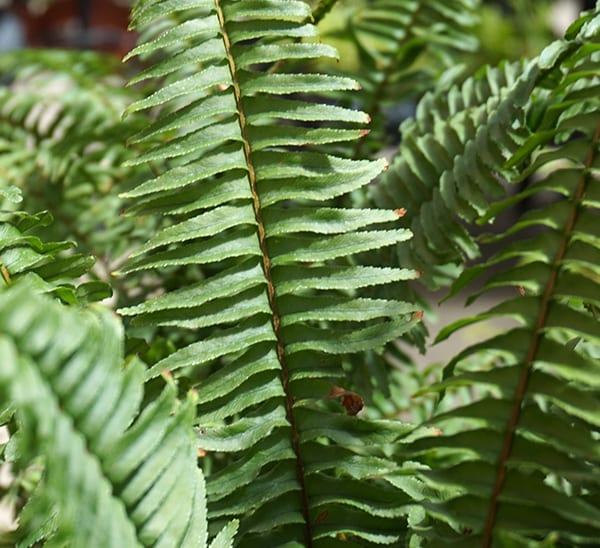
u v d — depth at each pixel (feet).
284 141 1.58
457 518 1.35
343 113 1.58
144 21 1.59
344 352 1.54
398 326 1.54
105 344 1.21
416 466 1.53
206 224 1.55
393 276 1.54
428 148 1.81
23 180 2.08
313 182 1.56
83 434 1.19
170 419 1.28
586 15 1.63
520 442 1.35
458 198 1.73
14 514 1.81
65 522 1.16
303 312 1.55
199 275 1.90
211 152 1.63
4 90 2.26
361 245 1.55
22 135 2.23
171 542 1.26
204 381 1.53
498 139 1.69
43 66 2.37
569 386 1.35
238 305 1.54
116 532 1.20
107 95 2.25
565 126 1.45
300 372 1.55
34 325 1.15
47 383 1.16
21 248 1.53
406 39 2.18
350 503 1.51
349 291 1.80
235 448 1.51
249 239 1.56
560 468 1.33
